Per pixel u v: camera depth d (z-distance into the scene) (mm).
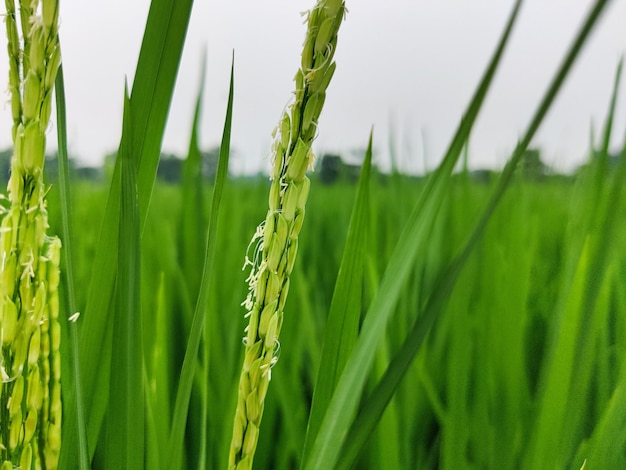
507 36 105
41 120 106
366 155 167
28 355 118
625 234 290
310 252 489
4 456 118
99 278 154
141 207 151
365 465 273
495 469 244
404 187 507
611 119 218
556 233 445
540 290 366
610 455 229
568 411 204
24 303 112
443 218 347
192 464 279
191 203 360
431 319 117
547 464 198
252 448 114
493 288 313
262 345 110
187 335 319
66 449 157
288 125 101
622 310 297
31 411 120
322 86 99
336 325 168
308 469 131
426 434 305
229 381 288
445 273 117
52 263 129
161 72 148
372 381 279
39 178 109
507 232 367
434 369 317
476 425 260
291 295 362
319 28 96
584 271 195
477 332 314
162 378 242
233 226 433
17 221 108
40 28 101
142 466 131
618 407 217
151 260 372
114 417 130
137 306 128
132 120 148
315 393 166
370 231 377
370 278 323
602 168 218
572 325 196
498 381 277
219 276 395
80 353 156
